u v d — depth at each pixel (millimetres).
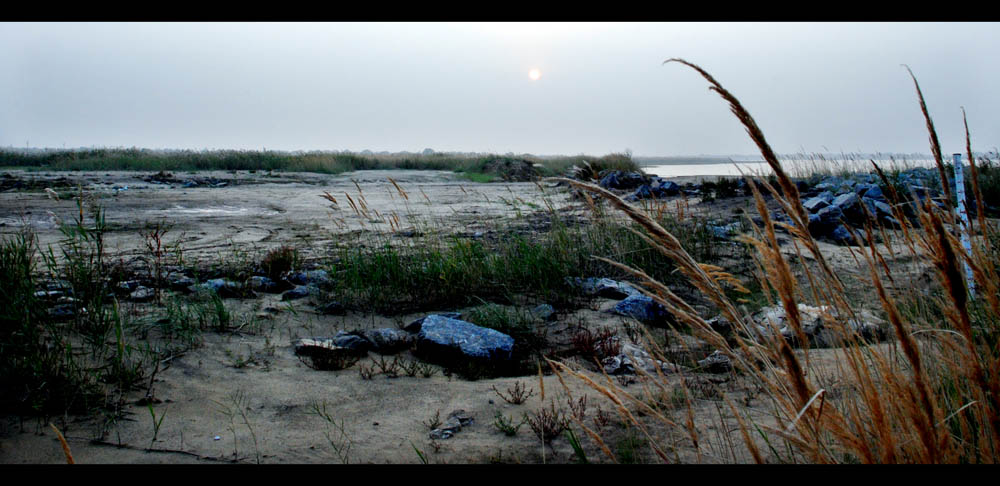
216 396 3207
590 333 4332
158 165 28281
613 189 16125
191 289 5246
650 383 3328
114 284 4887
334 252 7406
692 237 6609
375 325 4699
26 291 3344
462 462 2508
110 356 3502
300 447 2674
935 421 1125
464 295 5453
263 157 30938
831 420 1162
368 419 3021
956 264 1097
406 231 9070
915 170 9781
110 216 10648
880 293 1069
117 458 2457
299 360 3861
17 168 27391
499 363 3898
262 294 5473
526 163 29547
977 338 1467
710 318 4477
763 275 1313
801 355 3061
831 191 11133
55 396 2859
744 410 2809
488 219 10664
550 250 6297
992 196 8797
